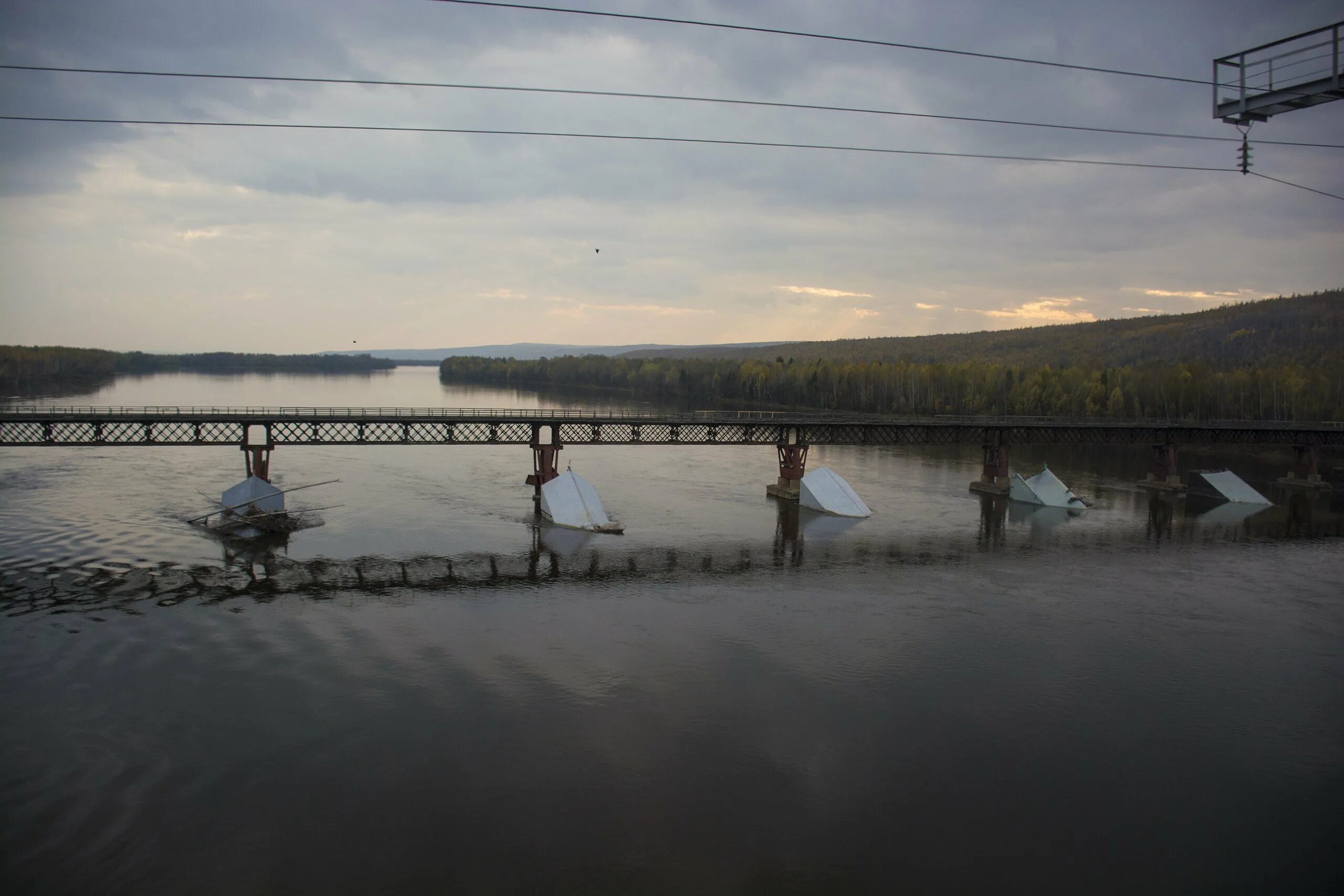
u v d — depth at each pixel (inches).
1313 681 1786.4
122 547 2645.2
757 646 1927.9
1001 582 2497.5
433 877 1101.7
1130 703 1662.2
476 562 2618.1
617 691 1665.8
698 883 1102.4
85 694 1594.5
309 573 2433.6
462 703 1595.7
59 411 3371.1
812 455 5546.3
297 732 1469.0
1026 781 1369.3
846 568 2632.9
